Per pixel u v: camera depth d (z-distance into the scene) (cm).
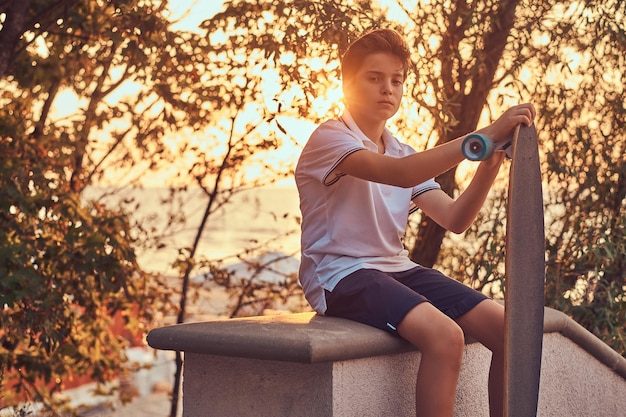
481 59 451
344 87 273
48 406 586
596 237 468
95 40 550
